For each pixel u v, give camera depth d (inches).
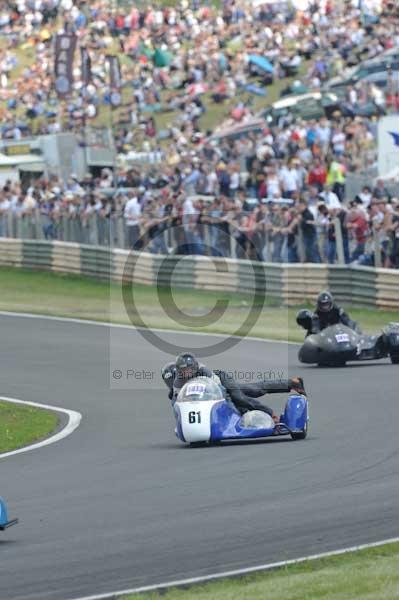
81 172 4416.8
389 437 1509.6
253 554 917.8
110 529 1032.8
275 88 5378.9
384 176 3398.1
